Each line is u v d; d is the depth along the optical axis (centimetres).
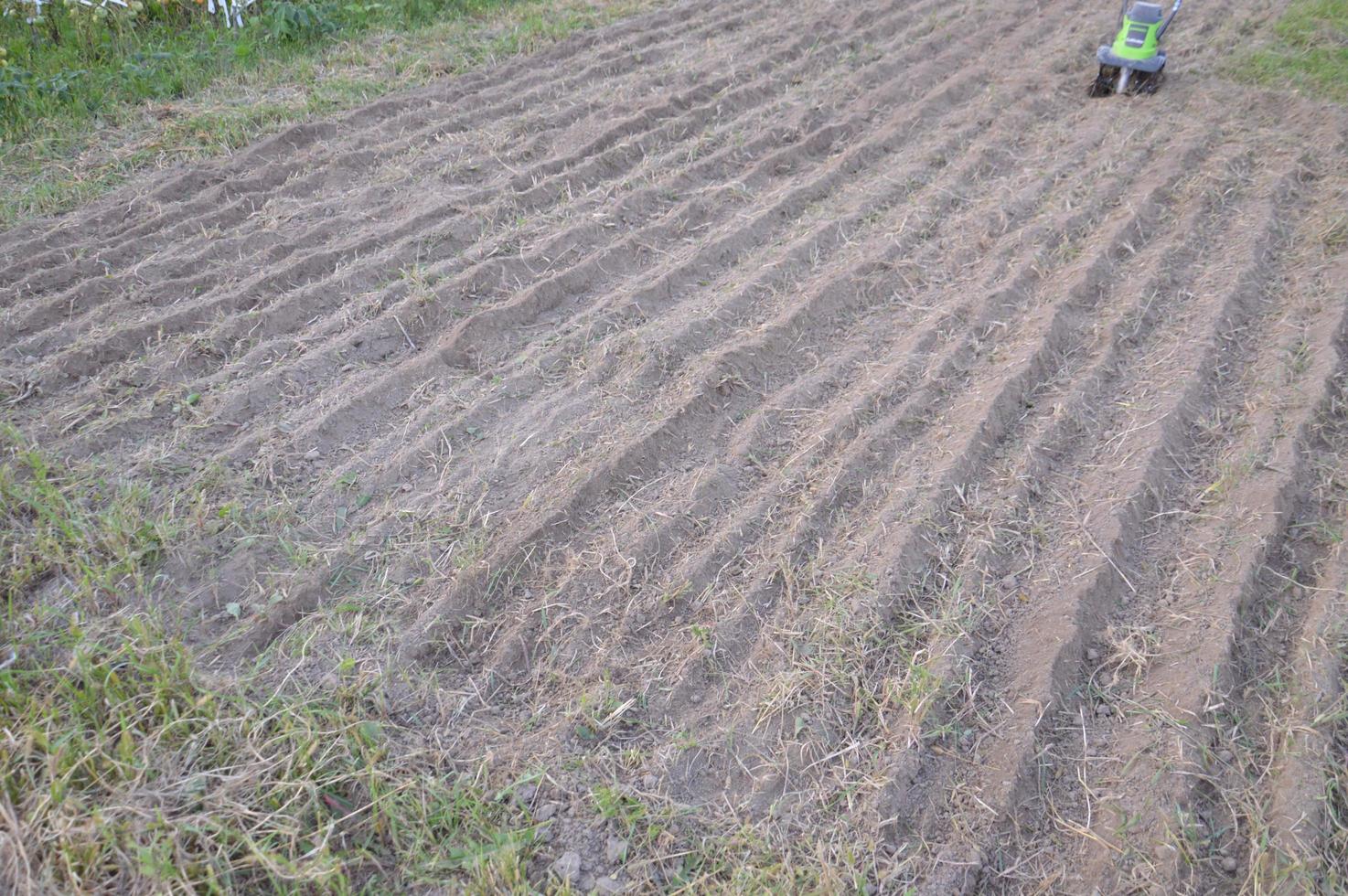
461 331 444
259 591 322
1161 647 311
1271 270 496
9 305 451
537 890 246
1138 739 285
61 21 715
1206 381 420
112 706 264
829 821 267
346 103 670
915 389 417
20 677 270
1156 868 253
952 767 281
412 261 500
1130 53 670
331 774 261
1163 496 367
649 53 769
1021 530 354
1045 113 672
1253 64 723
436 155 605
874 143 622
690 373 424
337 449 385
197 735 259
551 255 508
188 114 641
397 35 791
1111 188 566
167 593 316
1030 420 404
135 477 359
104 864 226
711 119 667
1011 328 455
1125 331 451
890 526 351
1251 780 274
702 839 261
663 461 384
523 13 854
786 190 570
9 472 345
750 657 310
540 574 336
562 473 372
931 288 491
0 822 230
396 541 344
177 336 436
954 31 805
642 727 289
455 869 249
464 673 303
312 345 439
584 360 434
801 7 874
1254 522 349
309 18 762
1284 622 320
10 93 614
